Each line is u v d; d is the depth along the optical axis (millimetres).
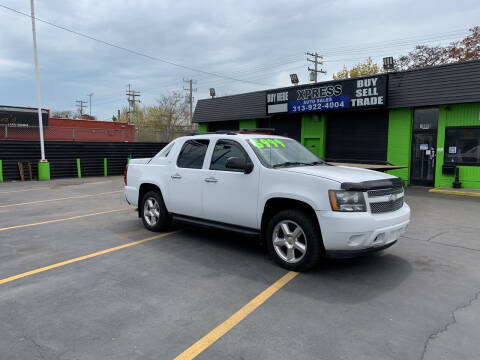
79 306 3615
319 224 4254
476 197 11469
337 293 3969
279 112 17734
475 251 5598
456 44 29906
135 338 3025
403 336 3080
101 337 3037
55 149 19750
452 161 13281
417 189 13477
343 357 2768
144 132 40188
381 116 15289
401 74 13844
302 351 2846
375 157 15602
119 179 19172
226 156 5410
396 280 4367
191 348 2881
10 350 2834
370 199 4270
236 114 20203
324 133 17172
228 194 5227
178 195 6012
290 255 4637
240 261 5043
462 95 12305
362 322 3320
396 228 4438
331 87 15664
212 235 6523
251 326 3238
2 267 4754
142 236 6434
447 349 2881
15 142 18234
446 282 4316
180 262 5000
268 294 3932
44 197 11812
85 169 20969
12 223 7543
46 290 4004
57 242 6008
